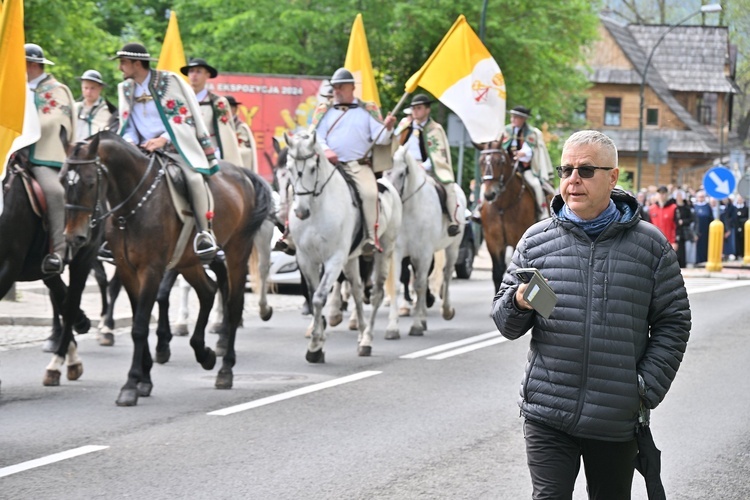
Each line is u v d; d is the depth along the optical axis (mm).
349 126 13742
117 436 8977
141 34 39875
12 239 10758
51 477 7680
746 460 8469
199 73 14719
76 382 11516
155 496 7242
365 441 8883
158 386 11391
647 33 81562
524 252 5320
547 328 5172
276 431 9219
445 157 16281
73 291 11305
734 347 14477
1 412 9898
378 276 14031
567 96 48938
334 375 12094
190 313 17906
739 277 28266
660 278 5176
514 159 16469
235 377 11984
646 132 76500
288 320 17297
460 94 16281
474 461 8273
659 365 5141
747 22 50969
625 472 5230
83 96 14648
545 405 5148
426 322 16656
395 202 14492
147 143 11172
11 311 16297
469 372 12289
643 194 37188
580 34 41281
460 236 17094
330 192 12867
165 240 10766
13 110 9758
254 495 7293
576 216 5277
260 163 32156
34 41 28484
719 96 82062
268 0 38156
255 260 16172
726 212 35656
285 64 39531
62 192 11070
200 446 8648
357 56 19781
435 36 38500
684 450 8773
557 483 5168
